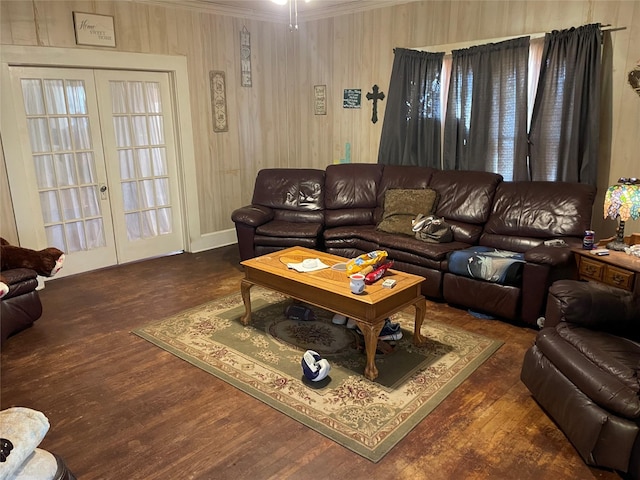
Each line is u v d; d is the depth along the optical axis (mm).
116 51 4477
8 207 4043
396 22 5004
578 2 3855
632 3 3588
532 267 3311
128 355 3117
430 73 4758
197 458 2193
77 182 4547
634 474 1985
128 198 4961
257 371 2908
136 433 2363
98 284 4414
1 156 3943
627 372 2041
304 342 3268
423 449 2252
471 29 4500
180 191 5340
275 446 2271
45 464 1373
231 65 5445
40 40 4012
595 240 4062
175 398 2646
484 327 3531
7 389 2729
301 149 6285
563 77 3910
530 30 4148
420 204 4449
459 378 2840
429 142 4918
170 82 5027
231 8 5262
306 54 5883
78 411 2533
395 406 2568
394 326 3314
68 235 4578
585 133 3877
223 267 4945
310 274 3137
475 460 2182
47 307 3885
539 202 3881
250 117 5773
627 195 2973
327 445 2279
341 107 5707
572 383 2238
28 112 4125
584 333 2363
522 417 2488
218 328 3490
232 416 2494
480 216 4168
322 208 5059
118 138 4766
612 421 2006
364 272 3023
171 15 4812
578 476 2084
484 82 4371
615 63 3740
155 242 5258
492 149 4461
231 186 5758
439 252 3838
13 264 3402
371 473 2102
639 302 2508
